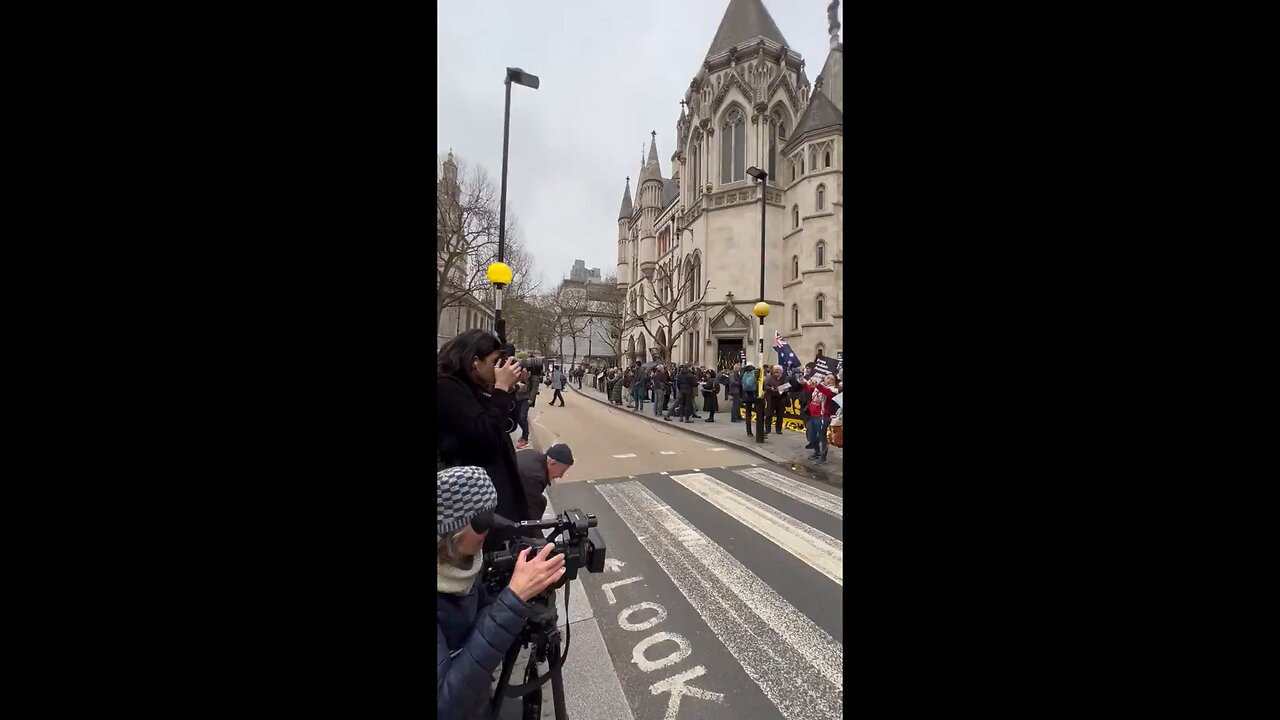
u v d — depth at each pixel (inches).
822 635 110.7
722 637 109.9
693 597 129.0
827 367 335.6
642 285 1577.3
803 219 898.1
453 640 53.4
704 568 148.1
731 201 1019.3
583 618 117.7
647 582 138.2
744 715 85.1
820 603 125.7
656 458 335.6
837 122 861.2
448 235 587.8
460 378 83.0
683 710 86.4
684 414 533.0
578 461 324.2
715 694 90.7
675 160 1424.7
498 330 348.5
